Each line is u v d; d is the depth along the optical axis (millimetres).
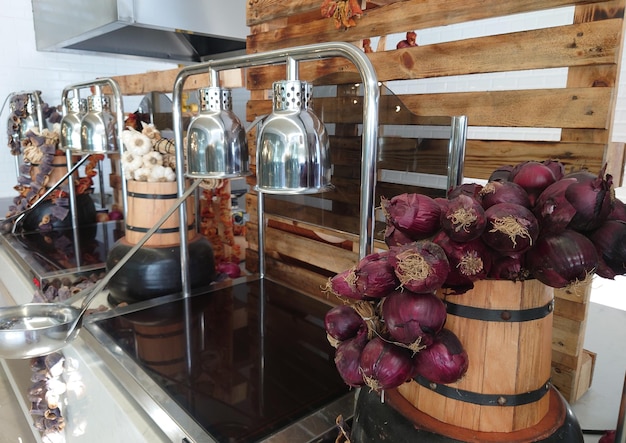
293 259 1542
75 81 3133
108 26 1996
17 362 1781
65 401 1317
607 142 812
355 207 1226
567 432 591
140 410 900
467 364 543
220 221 1824
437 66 1019
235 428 777
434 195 1022
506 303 558
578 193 502
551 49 849
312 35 1307
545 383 602
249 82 1549
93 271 1654
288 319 1259
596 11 795
